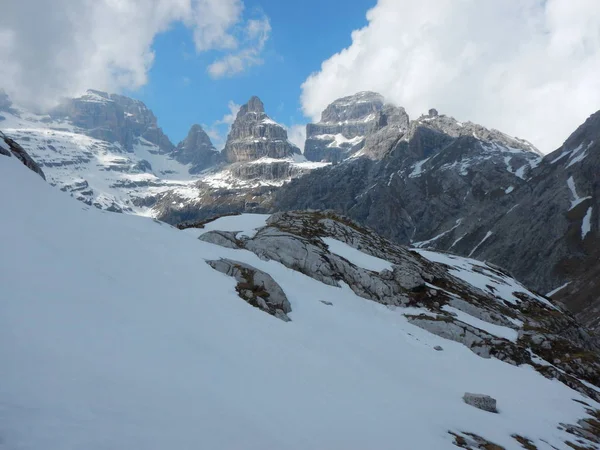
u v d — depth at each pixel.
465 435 23.03
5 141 55.62
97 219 46.47
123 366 16.81
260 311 37.97
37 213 36.88
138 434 11.80
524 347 56.56
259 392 19.94
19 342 15.34
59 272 25.36
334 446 16.19
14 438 9.52
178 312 29.28
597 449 28.97
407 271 67.88
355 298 57.56
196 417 14.45
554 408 36.31
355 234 83.88
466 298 71.94
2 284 20.06
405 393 28.23
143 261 38.47
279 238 64.94
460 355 47.84
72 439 10.34
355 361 33.28
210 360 22.02
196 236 67.56
